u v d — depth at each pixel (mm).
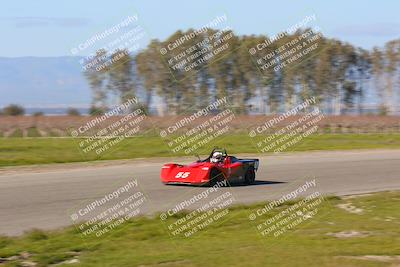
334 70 166875
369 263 26344
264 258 27031
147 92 113500
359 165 71938
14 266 24859
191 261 26281
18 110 173375
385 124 154125
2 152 76125
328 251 28781
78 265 25281
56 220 34656
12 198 41000
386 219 39562
